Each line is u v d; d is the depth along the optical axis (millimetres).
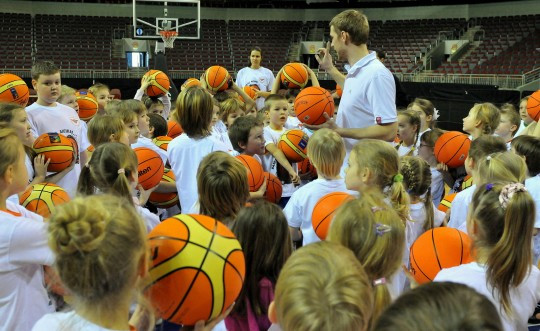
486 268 1855
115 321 1284
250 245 1919
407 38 20453
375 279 1678
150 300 1566
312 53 20578
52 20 19891
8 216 1798
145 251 1358
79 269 1230
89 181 2480
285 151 4070
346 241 1704
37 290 1907
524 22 19422
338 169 2928
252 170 3449
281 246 1941
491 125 4242
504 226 1828
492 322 810
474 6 20812
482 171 2539
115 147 2436
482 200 1927
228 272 1613
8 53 18016
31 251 1786
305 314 1062
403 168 2836
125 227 1292
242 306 1919
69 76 17141
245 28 21578
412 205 2865
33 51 18406
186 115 3271
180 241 1598
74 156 3344
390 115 3098
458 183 4164
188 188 3312
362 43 3215
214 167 2322
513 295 1850
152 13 20594
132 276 1302
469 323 796
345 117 3334
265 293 1898
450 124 11570
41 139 3195
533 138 3029
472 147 3090
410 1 21359
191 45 20344
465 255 2291
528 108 5160
